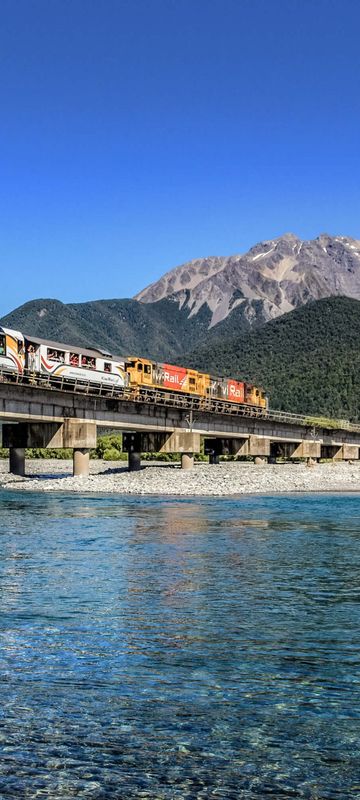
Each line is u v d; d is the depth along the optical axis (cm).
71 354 7175
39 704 959
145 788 742
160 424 8506
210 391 9975
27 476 8069
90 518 3591
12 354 6369
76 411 7175
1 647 1220
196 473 7900
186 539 2728
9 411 6350
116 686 1028
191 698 984
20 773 770
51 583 1800
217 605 1560
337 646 1240
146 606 1543
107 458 12400
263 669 1108
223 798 724
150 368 8512
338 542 2647
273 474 7781
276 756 812
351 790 742
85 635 1298
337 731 878
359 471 8625
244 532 2969
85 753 817
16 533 2920
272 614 1480
